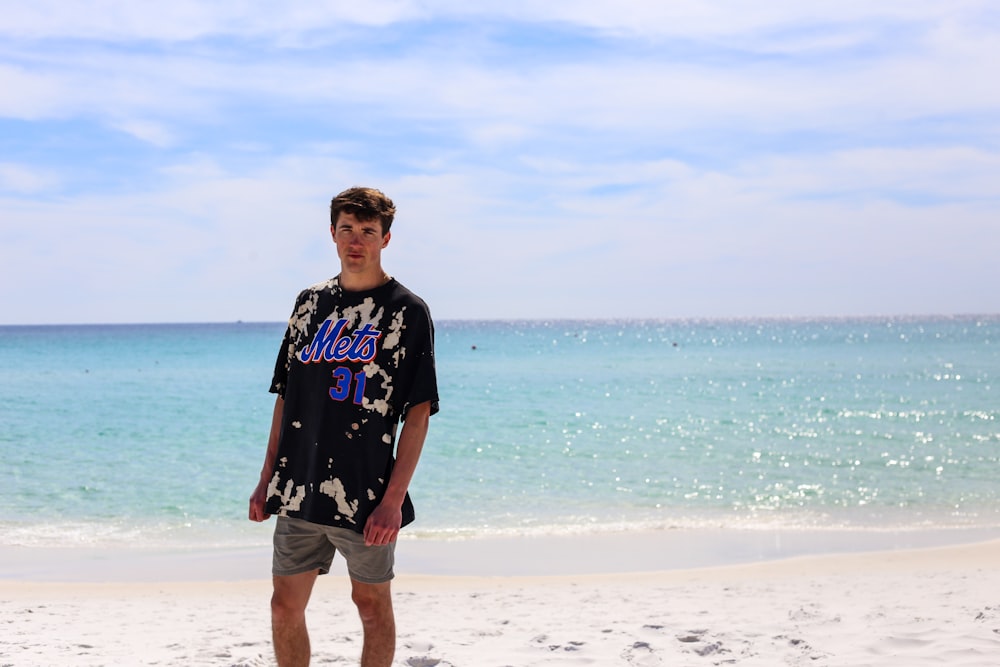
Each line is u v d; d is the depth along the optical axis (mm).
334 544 2807
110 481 13125
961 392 29828
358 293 2846
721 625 5098
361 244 2814
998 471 14023
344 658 4359
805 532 9750
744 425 20688
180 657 4477
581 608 5855
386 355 2764
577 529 9977
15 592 6734
